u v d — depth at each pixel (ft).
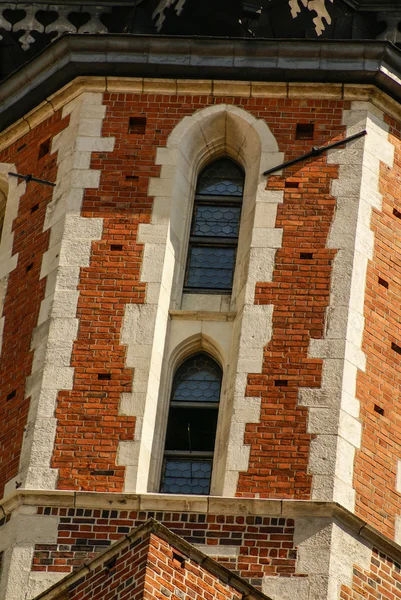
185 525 130.31
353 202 143.95
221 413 137.59
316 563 128.36
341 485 132.57
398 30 154.92
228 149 149.48
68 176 146.82
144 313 139.95
